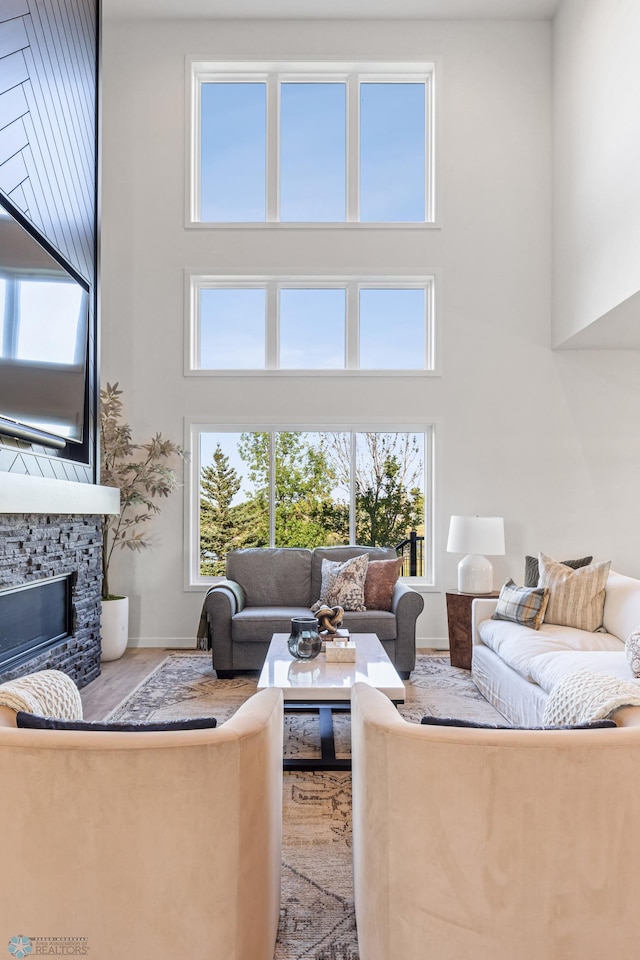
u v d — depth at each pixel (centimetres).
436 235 532
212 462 542
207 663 462
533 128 534
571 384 529
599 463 527
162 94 534
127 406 526
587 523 525
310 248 532
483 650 387
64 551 366
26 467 298
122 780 115
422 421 527
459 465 527
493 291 532
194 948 117
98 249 414
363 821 138
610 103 419
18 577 306
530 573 426
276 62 532
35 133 316
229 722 130
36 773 115
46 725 130
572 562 402
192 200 537
